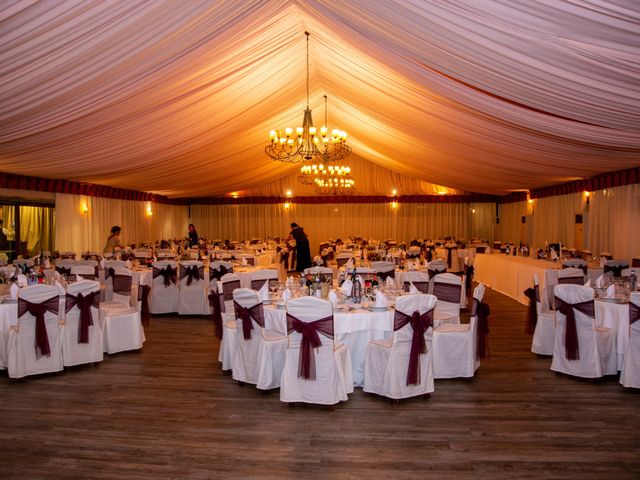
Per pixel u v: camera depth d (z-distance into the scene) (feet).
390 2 14.52
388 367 15.94
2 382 18.35
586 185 40.63
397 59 19.67
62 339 19.44
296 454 12.71
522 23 12.35
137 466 12.15
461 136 28.45
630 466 12.01
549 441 13.37
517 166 34.35
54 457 12.60
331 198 68.44
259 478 11.57
